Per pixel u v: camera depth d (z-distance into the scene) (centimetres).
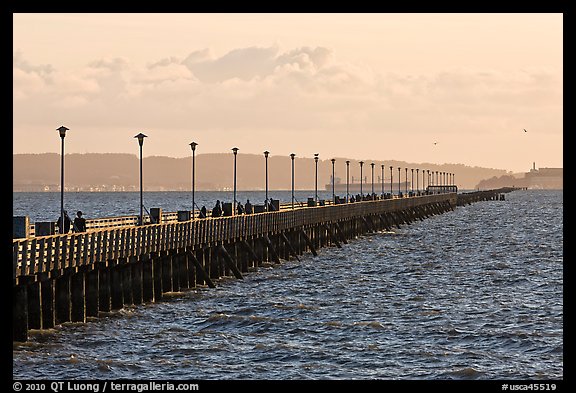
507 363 7525
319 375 7069
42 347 7462
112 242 8675
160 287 9950
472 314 9825
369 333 8650
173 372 7062
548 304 10612
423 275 13725
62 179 8650
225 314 9400
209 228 11362
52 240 7631
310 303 10506
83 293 8275
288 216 14962
